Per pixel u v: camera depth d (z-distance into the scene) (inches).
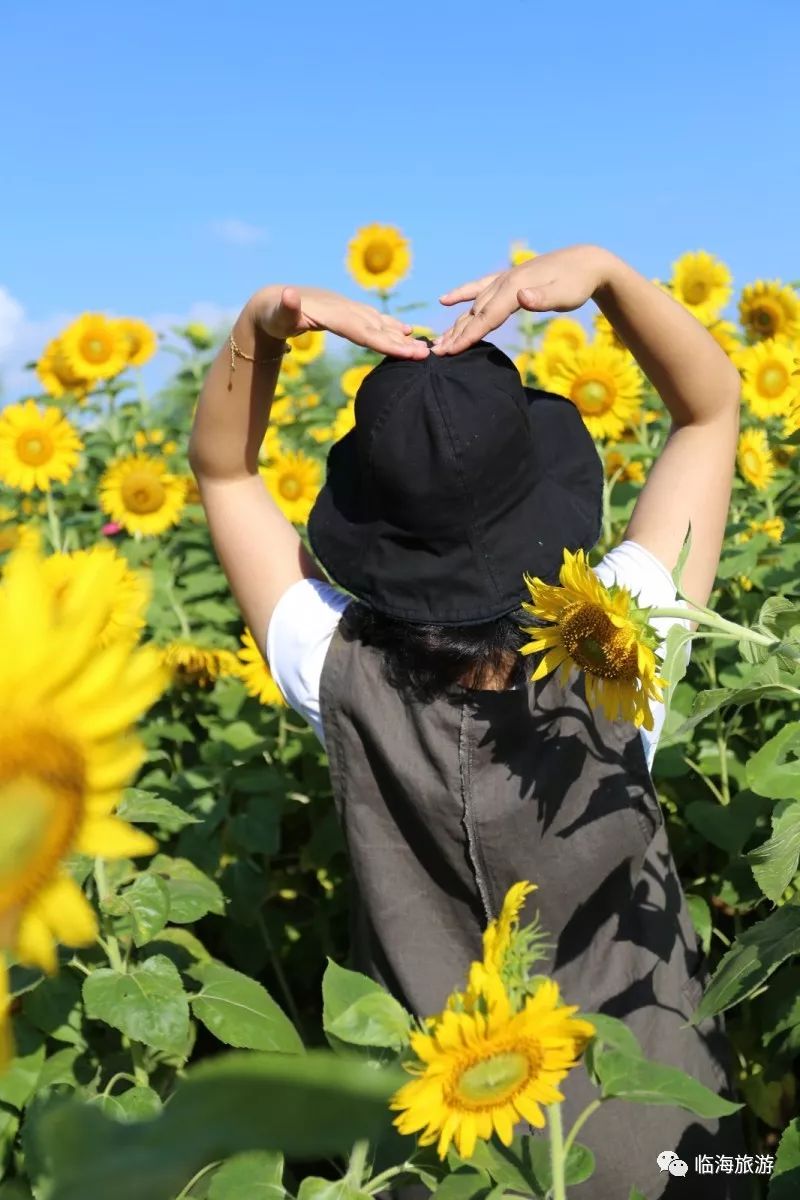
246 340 66.3
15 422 177.3
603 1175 59.1
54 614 17.3
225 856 113.3
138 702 18.0
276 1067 11.1
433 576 57.9
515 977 38.5
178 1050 70.3
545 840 59.2
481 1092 35.9
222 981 74.9
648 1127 59.9
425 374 57.3
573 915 60.6
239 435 69.6
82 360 212.4
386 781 62.2
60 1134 11.7
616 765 60.1
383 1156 56.7
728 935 107.7
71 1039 79.1
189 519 178.2
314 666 64.3
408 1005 62.1
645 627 50.3
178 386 210.8
